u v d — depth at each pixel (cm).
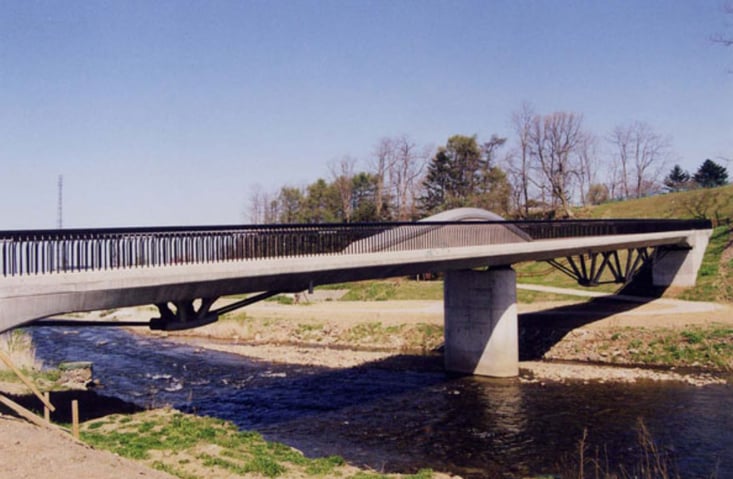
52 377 2772
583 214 8219
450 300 3703
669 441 2212
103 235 1584
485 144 9581
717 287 4847
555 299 5294
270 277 1962
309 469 1702
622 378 3322
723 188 7625
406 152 8994
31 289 1434
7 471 1114
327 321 5378
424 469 1931
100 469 1220
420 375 3594
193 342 5297
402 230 2512
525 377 3434
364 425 2517
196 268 1738
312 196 10412
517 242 3198
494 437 2309
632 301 4925
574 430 2381
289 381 3494
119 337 5731
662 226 4669
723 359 3594
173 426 2012
